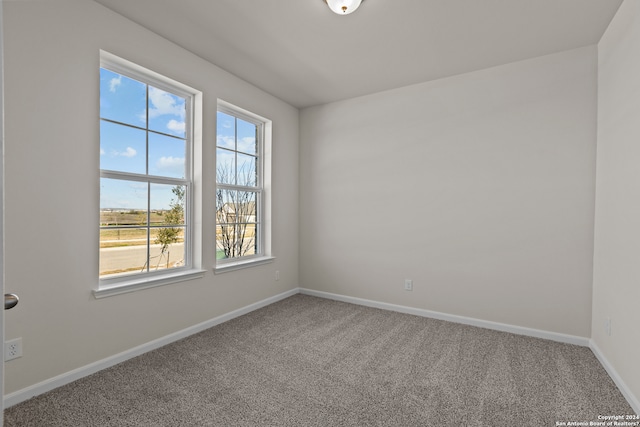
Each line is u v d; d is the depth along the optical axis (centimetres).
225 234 337
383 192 364
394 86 350
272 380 209
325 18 232
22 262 184
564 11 219
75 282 207
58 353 199
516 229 292
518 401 188
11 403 179
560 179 274
